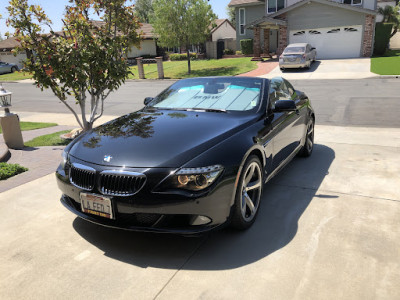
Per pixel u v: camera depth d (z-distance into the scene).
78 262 2.77
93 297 2.36
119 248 2.96
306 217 3.40
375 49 24.81
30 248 2.99
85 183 2.89
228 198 2.80
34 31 6.26
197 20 22.78
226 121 3.44
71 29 6.43
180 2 22.48
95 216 2.92
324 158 5.30
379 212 3.45
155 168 2.66
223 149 2.89
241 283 2.45
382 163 4.93
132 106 12.25
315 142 6.31
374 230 3.11
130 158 2.80
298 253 2.79
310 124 5.37
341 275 2.50
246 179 3.14
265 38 26.97
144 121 3.57
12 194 4.19
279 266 2.63
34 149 6.39
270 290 2.36
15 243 3.08
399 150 5.54
